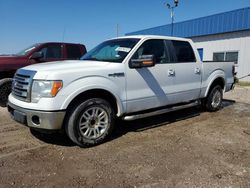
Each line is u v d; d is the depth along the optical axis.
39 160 3.90
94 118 4.44
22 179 3.33
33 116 4.06
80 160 3.89
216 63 6.87
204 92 6.57
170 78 5.54
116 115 4.83
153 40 5.38
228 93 10.98
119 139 4.82
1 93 7.37
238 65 17.52
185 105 6.07
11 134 5.07
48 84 3.98
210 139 4.81
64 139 4.80
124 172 3.51
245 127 5.60
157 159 3.91
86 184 3.21
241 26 16.94
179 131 5.31
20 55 8.02
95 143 4.46
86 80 4.25
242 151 4.23
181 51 5.92
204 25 19.84
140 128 5.51
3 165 3.72
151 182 3.25
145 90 5.09
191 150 4.27
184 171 3.53
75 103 4.26
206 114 6.83
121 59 4.84
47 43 8.52
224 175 3.41
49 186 3.17
